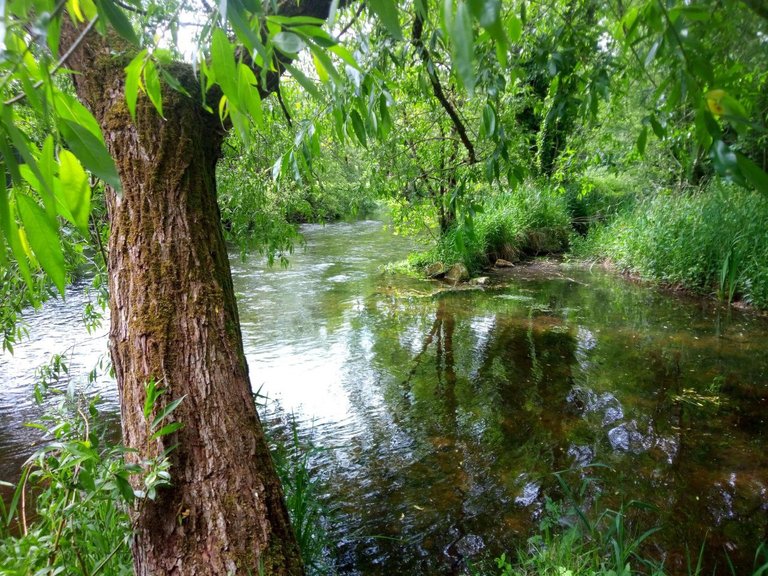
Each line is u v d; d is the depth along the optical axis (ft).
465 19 1.56
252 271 31.19
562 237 37.17
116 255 5.78
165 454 4.92
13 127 1.73
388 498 9.41
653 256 26.73
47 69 1.74
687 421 11.93
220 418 5.31
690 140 6.64
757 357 15.96
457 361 16.49
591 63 5.52
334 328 20.25
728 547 7.86
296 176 6.64
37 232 1.98
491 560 7.77
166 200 5.75
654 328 19.27
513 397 13.64
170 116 5.92
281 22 1.93
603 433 11.51
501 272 30.86
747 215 22.02
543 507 8.99
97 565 5.30
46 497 5.31
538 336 18.78
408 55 6.99
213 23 1.97
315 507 8.30
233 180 12.60
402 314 22.17
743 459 10.28
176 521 4.83
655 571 6.80
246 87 2.16
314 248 39.86
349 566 7.75
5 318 9.75
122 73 5.84
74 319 20.68
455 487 9.70
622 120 8.68
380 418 12.67
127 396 5.41
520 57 6.07
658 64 3.37
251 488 5.17
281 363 16.53
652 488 9.40
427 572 7.63
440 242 30.71
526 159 11.80
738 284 22.27
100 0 1.75
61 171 2.04
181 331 5.48
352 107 5.56
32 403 13.41
